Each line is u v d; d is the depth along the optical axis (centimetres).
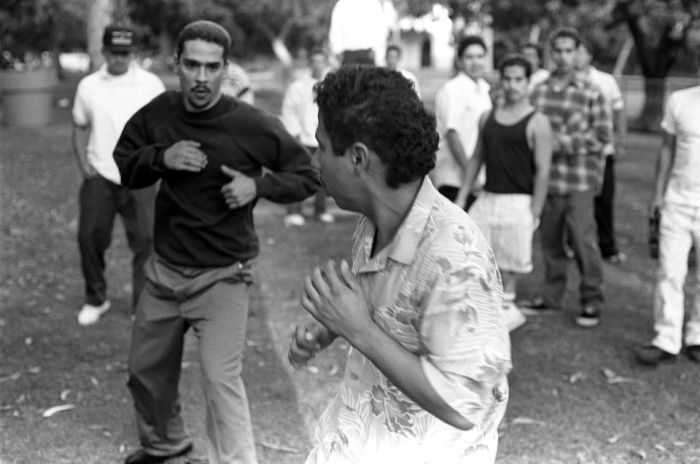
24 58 2700
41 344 680
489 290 229
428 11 2427
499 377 228
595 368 637
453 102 773
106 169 700
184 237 432
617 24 2678
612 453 507
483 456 246
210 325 433
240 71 780
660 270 636
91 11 1752
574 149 724
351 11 727
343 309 232
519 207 680
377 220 242
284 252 986
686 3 2334
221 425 428
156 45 5119
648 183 1549
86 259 722
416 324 239
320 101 237
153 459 477
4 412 555
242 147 434
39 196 1295
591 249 727
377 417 253
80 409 562
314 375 623
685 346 683
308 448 511
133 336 454
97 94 697
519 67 671
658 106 2561
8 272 889
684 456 504
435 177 790
